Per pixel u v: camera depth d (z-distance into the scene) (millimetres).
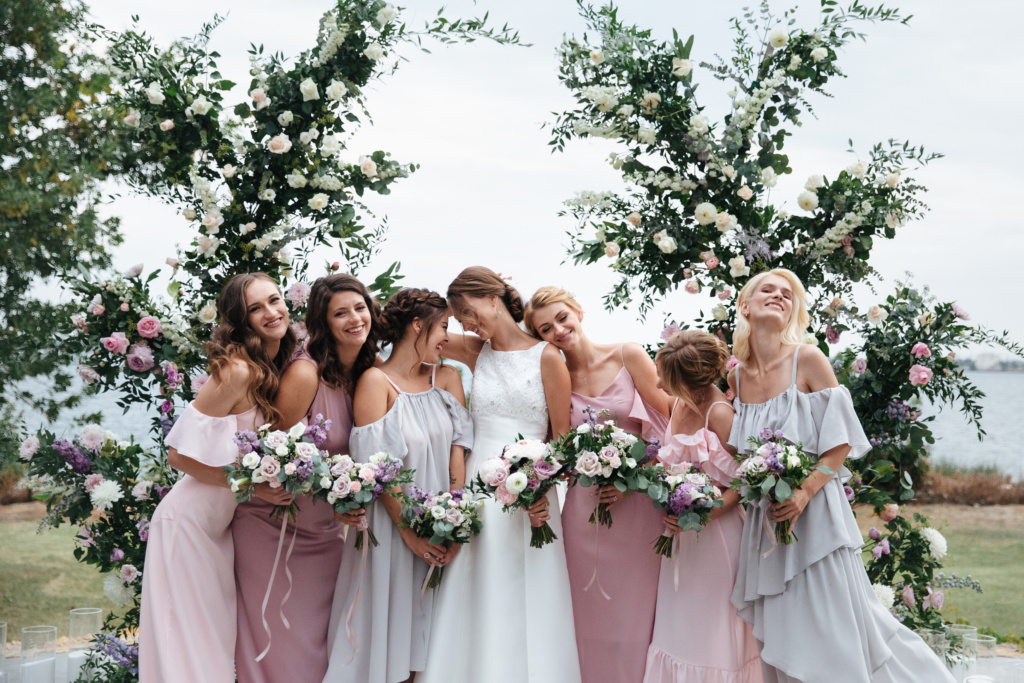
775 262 4520
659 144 4543
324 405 3486
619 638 3652
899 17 4250
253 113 4488
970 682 4098
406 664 3371
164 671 3156
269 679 3412
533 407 3707
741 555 3438
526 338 3854
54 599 8039
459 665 3502
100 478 4266
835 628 3188
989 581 9086
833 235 4293
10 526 10070
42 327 5797
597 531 3715
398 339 3648
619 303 4629
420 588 3547
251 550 3443
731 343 4465
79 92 5785
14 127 5926
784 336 3520
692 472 3412
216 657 3289
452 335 4020
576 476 3539
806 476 3143
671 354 3465
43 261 5930
